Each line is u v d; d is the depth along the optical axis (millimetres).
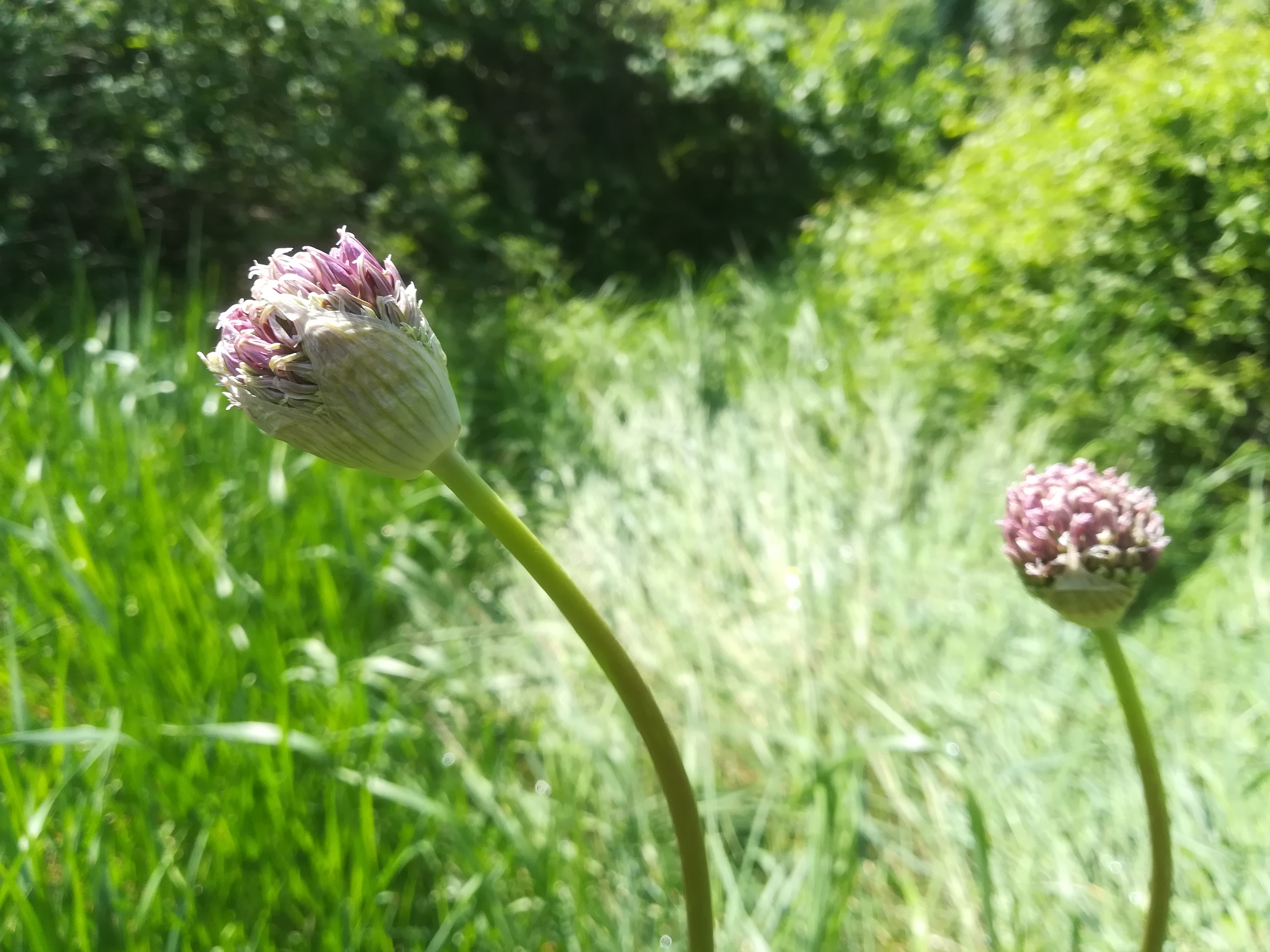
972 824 445
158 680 539
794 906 502
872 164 2045
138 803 459
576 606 200
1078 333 967
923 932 506
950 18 3080
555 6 1837
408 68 1770
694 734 635
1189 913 491
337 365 187
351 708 559
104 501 689
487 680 707
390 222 1436
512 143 1896
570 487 976
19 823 406
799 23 2342
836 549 832
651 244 1932
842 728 650
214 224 1350
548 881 500
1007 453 922
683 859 210
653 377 1178
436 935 463
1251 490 856
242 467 794
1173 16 1611
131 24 1198
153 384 845
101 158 1225
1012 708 654
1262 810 544
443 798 523
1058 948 497
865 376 1067
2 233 1109
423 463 196
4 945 386
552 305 1514
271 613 634
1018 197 1129
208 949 415
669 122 1991
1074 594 259
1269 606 709
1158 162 975
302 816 469
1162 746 602
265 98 1299
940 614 750
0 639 586
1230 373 917
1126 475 279
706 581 815
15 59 1142
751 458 989
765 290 1441
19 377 912
